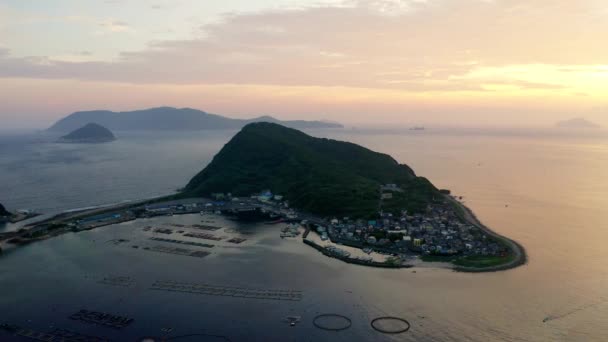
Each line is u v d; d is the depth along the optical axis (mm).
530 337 116688
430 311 131750
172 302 140000
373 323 124812
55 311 134125
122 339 117562
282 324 124750
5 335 119688
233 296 144125
